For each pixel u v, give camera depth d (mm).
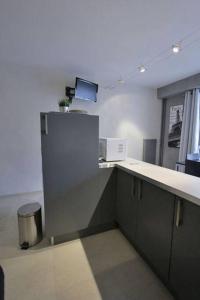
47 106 3393
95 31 2045
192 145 3713
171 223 1295
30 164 3400
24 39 2234
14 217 2521
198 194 1103
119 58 2766
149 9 1663
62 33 2096
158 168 1889
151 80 3842
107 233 2156
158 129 4668
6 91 3094
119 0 1556
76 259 1731
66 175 1866
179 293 1247
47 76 3332
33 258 1739
